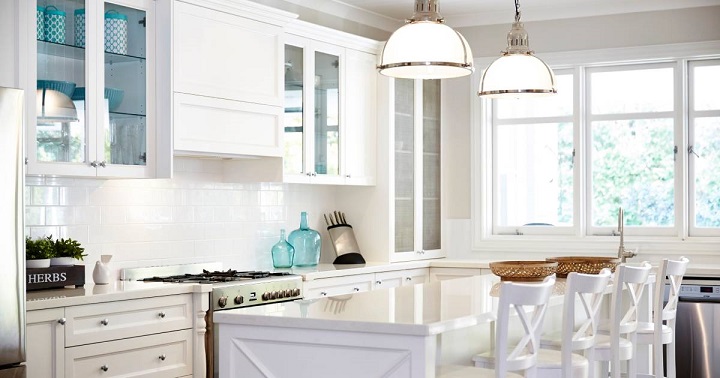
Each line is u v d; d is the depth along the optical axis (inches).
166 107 197.5
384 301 154.2
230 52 215.0
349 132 264.2
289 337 134.0
